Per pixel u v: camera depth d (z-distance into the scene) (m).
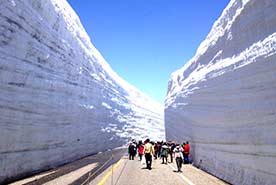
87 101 25.44
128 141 43.00
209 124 13.59
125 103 49.31
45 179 10.47
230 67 10.84
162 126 64.62
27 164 11.66
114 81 44.47
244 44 9.89
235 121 9.78
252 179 7.99
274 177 6.80
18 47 11.42
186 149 17.31
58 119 16.44
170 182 9.91
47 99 14.62
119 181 10.10
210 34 16.11
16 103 10.89
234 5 11.63
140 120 54.22
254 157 7.99
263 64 7.81
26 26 12.37
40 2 14.39
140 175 11.73
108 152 29.88
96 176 11.34
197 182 9.92
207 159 13.43
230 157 10.16
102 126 31.75
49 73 15.45
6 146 10.00
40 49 14.12
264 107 7.54
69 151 18.61
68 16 21.78
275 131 6.88
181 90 24.22
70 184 9.30
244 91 9.10
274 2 7.85
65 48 19.36
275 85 7.09
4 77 10.06
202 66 17.09
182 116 22.45
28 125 11.97
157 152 21.64
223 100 11.40
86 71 26.30
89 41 30.67
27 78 12.07
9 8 10.70
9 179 9.97
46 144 14.23
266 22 8.21
